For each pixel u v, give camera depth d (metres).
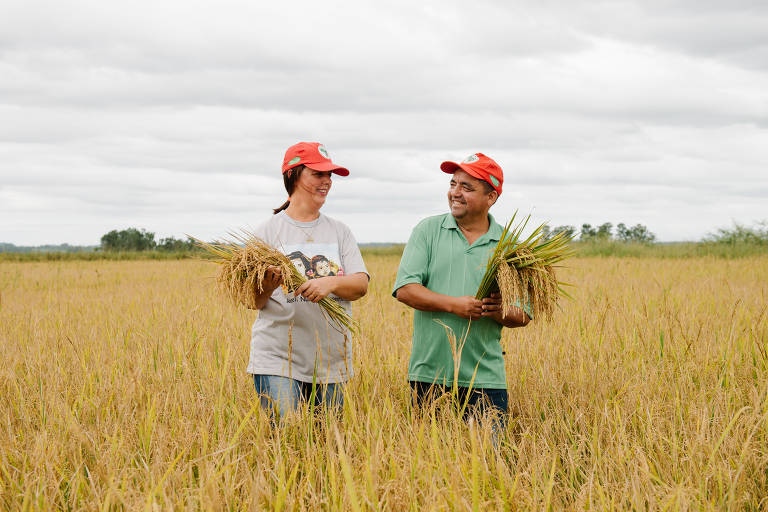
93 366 5.66
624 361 5.63
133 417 4.01
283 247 4.30
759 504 3.17
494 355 4.37
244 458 3.44
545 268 4.23
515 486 2.99
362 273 4.37
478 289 4.29
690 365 5.25
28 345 6.69
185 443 3.45
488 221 4.55
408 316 8.12
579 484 3.44
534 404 4.61
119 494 2.78
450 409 3.97
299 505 2.97
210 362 5.43
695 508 3.02
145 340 6.54
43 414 4.26
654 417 4.09
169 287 14.24
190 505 2.88
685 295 10.15
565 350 5.94
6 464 3.38
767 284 12.64
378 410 4.07
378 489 2.96
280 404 3.96
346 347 4.28
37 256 37.03
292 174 4.33
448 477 3.08
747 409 4.15
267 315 4.14
